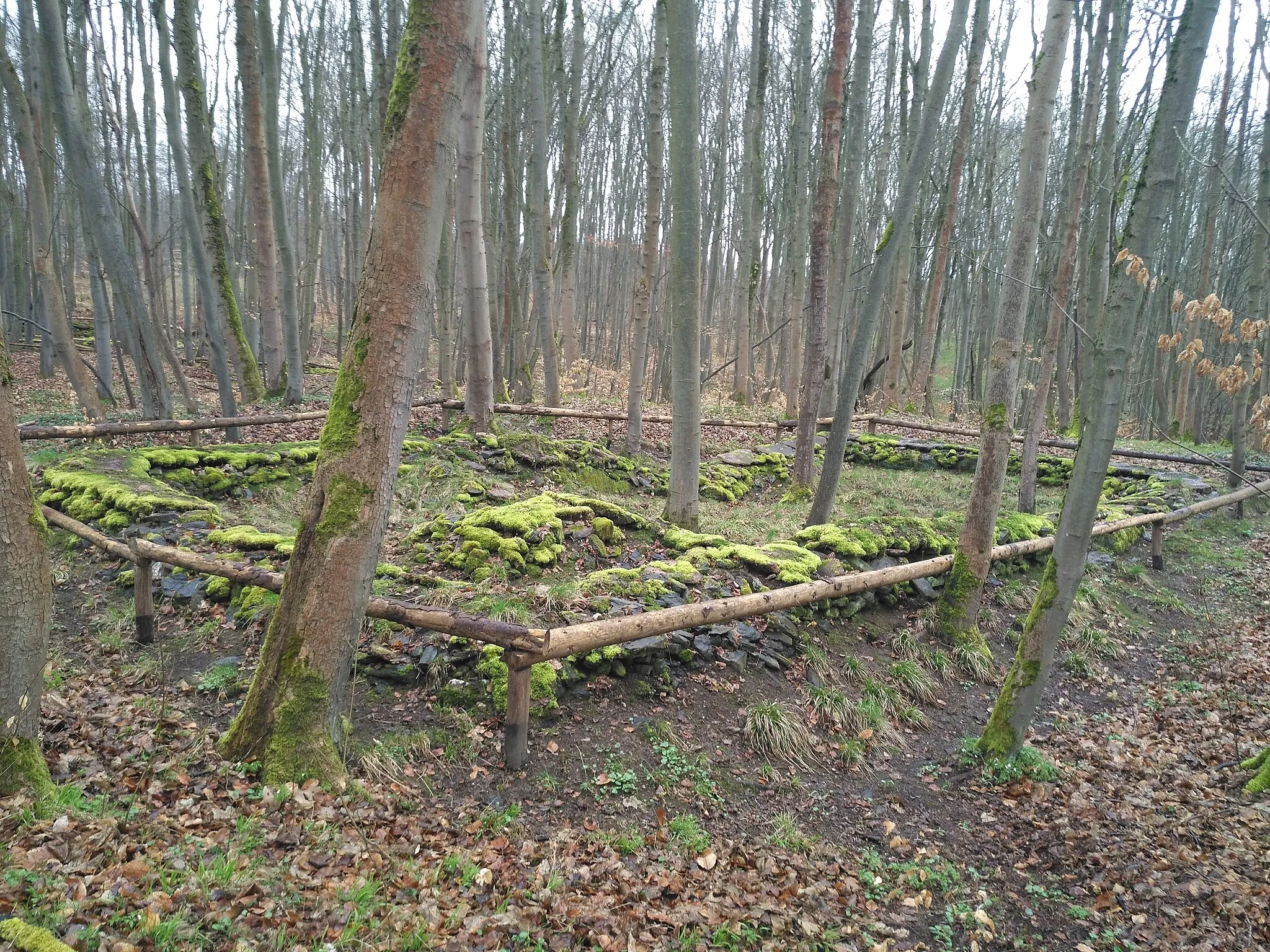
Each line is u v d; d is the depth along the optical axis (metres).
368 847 3.28
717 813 4.21
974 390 25.28
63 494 7.54
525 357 16.06
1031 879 4.00
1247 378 4.07
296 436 11.58
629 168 26.72
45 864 2.64
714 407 19.67
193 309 27.30
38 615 3.11
